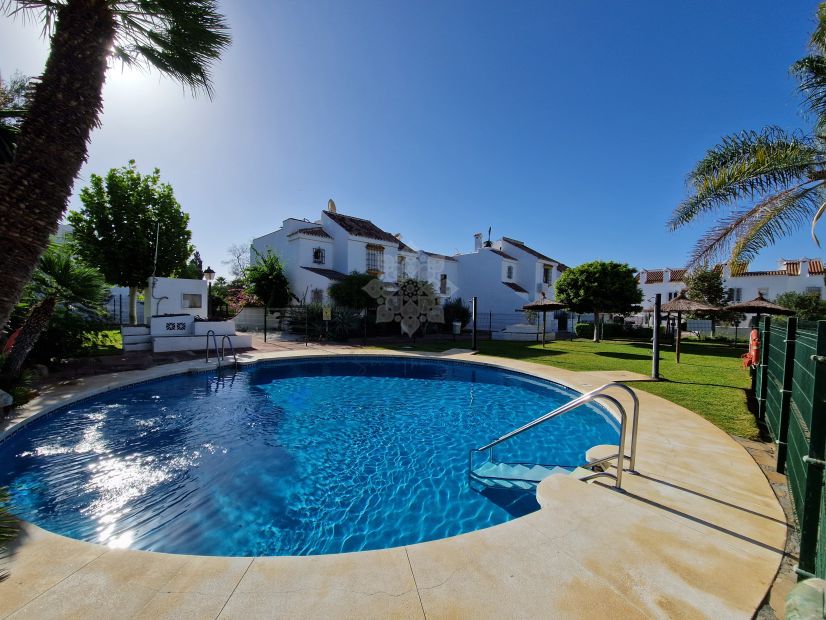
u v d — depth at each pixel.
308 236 26.66
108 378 9.28
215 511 4.41
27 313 9.29
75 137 3.99
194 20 5.45
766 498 3.73
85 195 17.83
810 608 1.51
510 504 4.63
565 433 7.09
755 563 2.74
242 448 6.21
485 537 3.04
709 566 2.71
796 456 3.65
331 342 19.00
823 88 6.50
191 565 2.69
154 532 4.00
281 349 15.77
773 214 7.90
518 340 23.02
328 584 2.50
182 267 21.25
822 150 7.10
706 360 14.51
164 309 17.33
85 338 10.78
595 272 22.41
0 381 7.22
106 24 4.24
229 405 8.55
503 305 30.77
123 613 2.25
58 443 6.04
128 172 18.91
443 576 2.59
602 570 2.65
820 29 6.24
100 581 2.53
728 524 3.25
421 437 6.95
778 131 7.35
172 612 2.26
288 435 6.90
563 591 2.45
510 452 6.25
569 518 3.32
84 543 2.95
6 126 5.20
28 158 3.80
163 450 5.97
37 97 3.90
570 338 26.66
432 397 9.77
